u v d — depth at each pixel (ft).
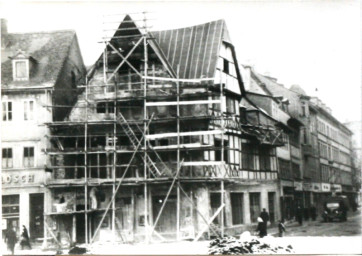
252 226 107.04
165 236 95.45
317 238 90.84
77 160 102.17
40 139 101.04
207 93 96.48
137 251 83.87
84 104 102.22
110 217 97.76
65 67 108.78
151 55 101.30
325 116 139.03
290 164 135.23
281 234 94.22
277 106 134.00
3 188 99.50
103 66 103.04
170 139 98.48
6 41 109.29
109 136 100.89
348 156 139.23
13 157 100.63
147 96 97.91
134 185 97.40
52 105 102.27
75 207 97.91
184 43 107.04
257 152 115.44
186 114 98.78
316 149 139.95
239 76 112.88
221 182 94.94
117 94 101.35
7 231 90.17
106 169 100.37
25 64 103.55
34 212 99.45
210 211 96.02
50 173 99.76
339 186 139.33
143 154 97.66
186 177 93.66
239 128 107.55
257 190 111.96
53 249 92.89
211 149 94.02
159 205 96.94
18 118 101.71
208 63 102.68
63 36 111.86
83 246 92.17
